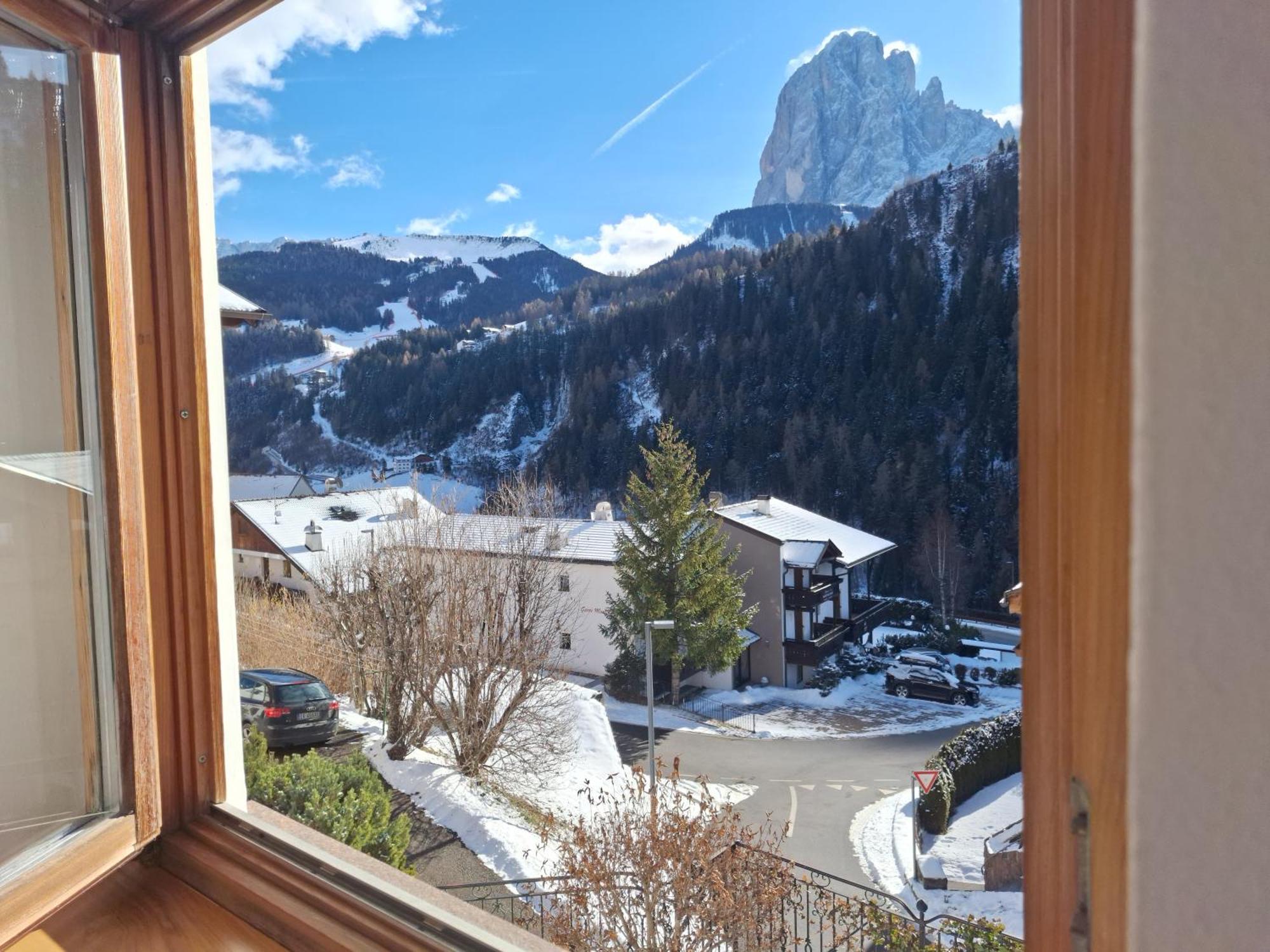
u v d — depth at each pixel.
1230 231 0.31
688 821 3.62
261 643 10.80
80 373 1.17
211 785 1.32
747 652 16.58
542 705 8.94
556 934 3.59
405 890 1.20
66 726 1.20
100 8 1.14
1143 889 0.36
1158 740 0.35
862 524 19.09
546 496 13.91
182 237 1.26
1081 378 0.38
